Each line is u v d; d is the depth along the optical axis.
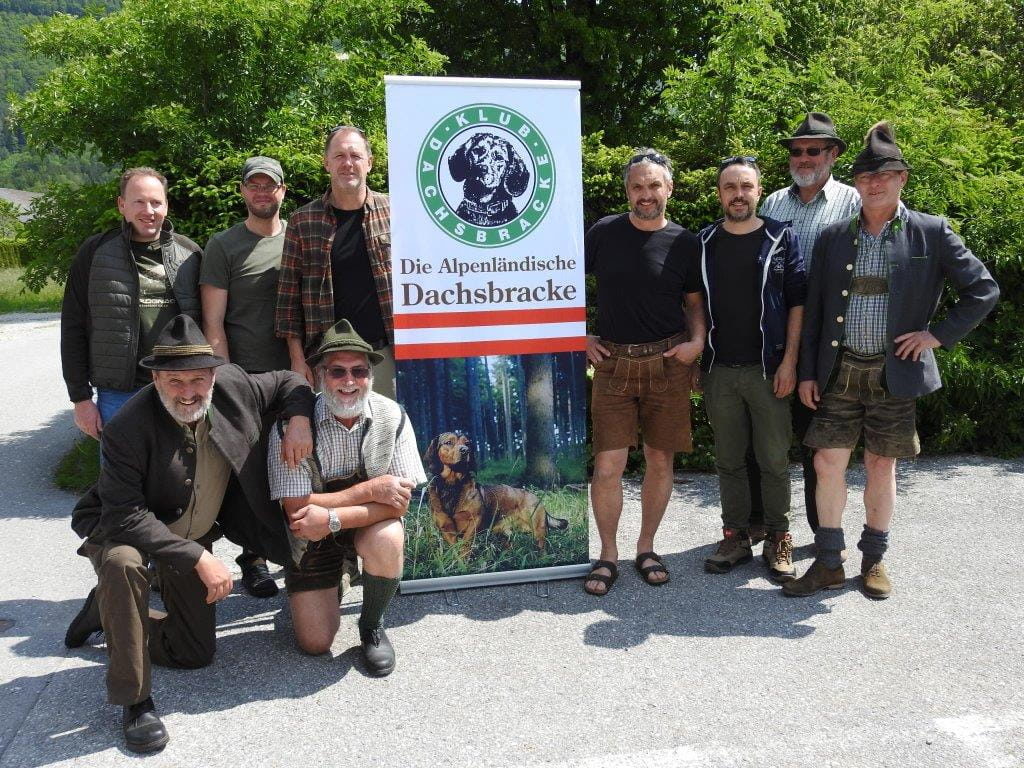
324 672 3.21
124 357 3.86
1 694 3.04
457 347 3.87
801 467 6.02
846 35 9.56
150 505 3.05
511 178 3.84
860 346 3.80
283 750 2.71
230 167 5.59
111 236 3.91
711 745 2.71
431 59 7.76
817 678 3.13
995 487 5.56
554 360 3.99
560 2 12.62
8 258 32.84
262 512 3.17
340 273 3.84
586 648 3.39
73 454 6.45
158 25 5.89
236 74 6.21
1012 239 6.05
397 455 3.41
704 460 6.00
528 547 4.06
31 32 6.34
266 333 4.04
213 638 3.23
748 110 6.39
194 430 3.06
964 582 4.02
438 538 3.95
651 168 3.80
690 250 3.96
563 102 3.88
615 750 2.68
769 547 4.21
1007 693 3.01
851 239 3.79
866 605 3.78
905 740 2.73
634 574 4.18
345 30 7.14
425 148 3.73
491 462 3.98
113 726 2.84
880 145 3.60
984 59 9.60
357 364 3.25
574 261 3.97
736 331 3.98
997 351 6.37
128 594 2.72
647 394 3.99
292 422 3.21
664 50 12.81
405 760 2.65
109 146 6.29
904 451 3.80
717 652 3.35
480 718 2.88
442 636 3.52
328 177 5.65
